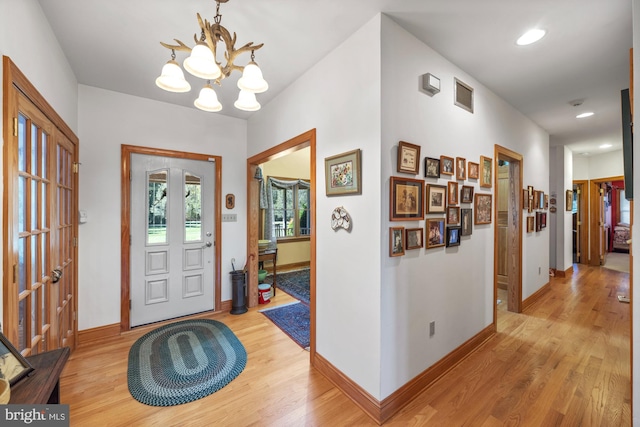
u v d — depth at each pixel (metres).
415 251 1.89
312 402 1.80
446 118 2.15
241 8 1.63
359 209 1.80
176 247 3.15
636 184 1.08
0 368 0.87
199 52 1.25
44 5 1.60
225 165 3.46
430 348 2.02
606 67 2.29
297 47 2.01
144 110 2.92
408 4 1.59
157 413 1.70
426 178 1.97
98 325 2.66
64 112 2.13
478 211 2.51
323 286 2.12
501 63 2.23
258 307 3.59
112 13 1.68
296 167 6.04
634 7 1.07
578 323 3.00
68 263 2.28
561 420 1.62
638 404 1.09
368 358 1.73
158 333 2.80
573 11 1.65
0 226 1.23
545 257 4.06
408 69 1.83
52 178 1.87
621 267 5.80
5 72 1.23
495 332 2.77
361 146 1.78
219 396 1.86
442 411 1.72
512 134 3.12
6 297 1.26
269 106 2.99
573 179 6.22
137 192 2.91
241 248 3.60
